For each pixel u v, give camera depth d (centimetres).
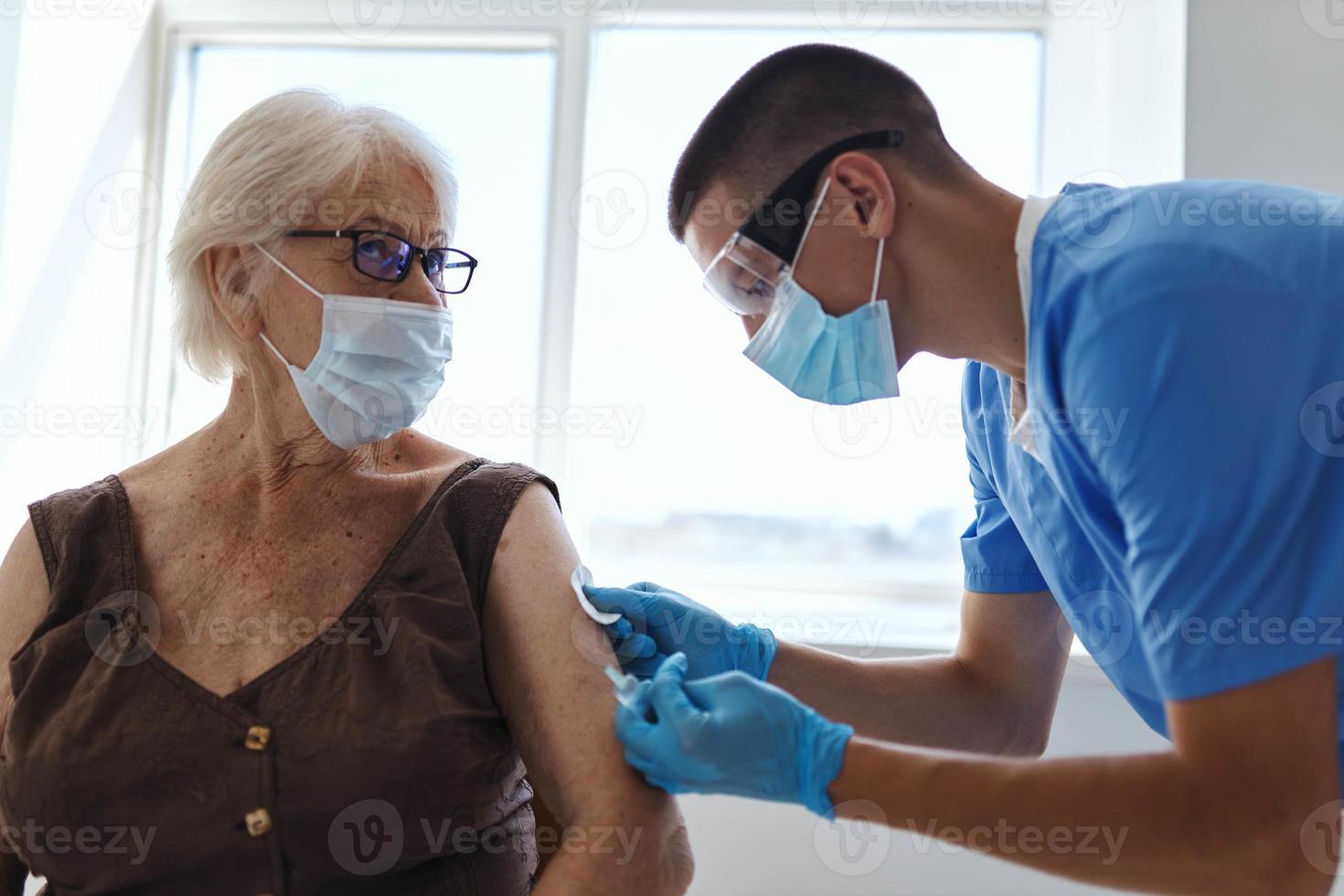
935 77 255
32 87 224
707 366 257
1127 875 90
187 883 112
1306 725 86
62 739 112
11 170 219
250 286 126
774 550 256
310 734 112
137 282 262
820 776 98
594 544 257
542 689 117
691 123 259
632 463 257
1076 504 112
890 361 116
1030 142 254
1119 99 242
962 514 252
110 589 122
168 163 267
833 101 113
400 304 127
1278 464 88
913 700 144
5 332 218
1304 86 207
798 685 142
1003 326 111
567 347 255
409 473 135
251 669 117
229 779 110
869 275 113
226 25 267
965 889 209
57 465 233
